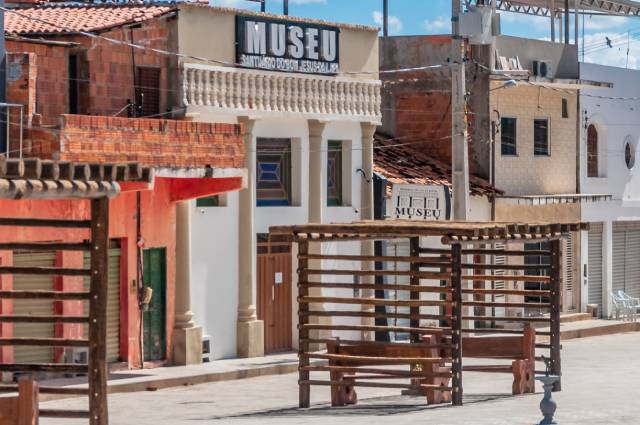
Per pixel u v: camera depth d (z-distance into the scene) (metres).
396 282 41.09
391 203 40.94
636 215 54.56
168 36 33.75
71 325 29.12
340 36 38.91
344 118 39.06
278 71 36.62
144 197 32.34
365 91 39.81
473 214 45.06
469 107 46.53
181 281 33.81
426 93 46.97
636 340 45.47
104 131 29.30
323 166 38.62
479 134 46.47
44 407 26.19
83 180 15.22
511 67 47.75
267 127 36.88
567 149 50.41
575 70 50.88
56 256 29.09
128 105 32.81
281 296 37.84
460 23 35.06
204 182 33.22
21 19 33.50
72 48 31.81
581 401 23.58
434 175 44.41
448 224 24.59
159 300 33.28
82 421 24.48
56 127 28.28
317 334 38.19
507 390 27.81
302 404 24.88
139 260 32.19
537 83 47.62
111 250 31.56
